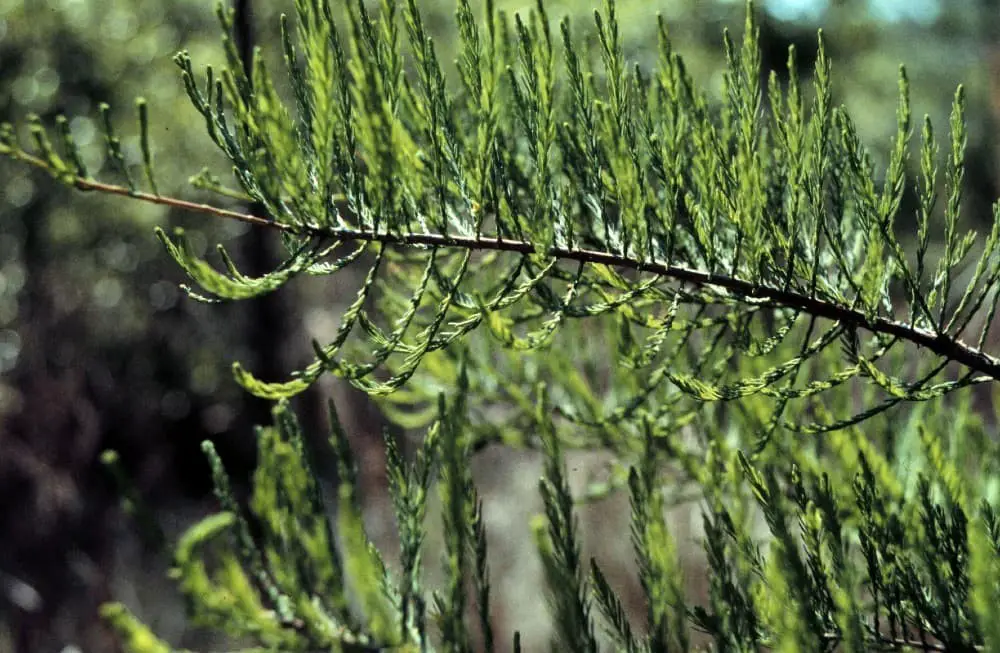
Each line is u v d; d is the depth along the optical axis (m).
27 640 3.83
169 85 4.42
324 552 0.84
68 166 0.76
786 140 0.83
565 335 1.09
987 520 0.85
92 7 4.54
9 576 3.91
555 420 1.09
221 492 0.86
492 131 0.81
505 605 3.17
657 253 0.87
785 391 0.84
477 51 0.80
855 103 5.56
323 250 0.80
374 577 0.82
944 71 6.15
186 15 4.66
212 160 4.32
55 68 4.47
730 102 0.86
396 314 1.01
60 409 4.34
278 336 3.85
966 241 0.84
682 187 0.86
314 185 0.81
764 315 1.00
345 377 0.79
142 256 4.59
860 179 0.83
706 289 0.86
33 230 4.50
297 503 0.86
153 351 4.79
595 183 0.86
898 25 6.37
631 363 0.85
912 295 0.84
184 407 4.80
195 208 0.78
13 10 4.36
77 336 4.61
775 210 0.86
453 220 0.83
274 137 0.77
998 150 5.09
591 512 2.60
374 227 0.80
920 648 0.87
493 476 3.75
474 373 1.08
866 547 0.87
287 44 0.81
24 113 4.40
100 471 4.40
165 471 4.73
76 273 4.60
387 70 0.80
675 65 0.83
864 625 0.87
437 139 0.80
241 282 0.78
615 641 0.86
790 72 0.83
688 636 0.85
